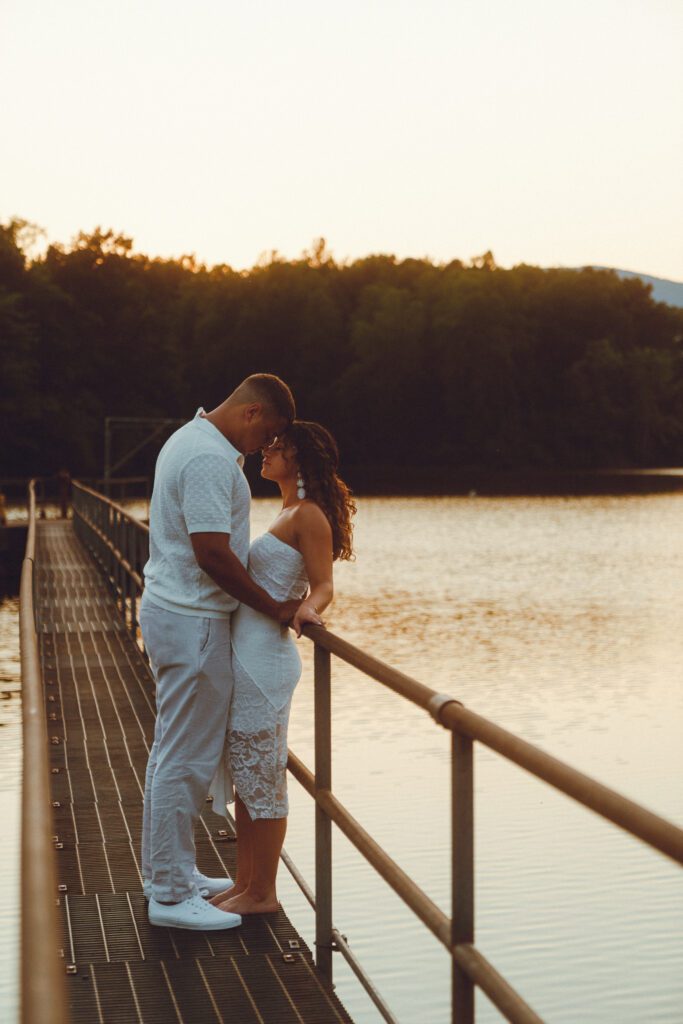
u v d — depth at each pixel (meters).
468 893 2.50
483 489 81.00
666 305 116.75
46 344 79.31
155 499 3.85
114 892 4.36
